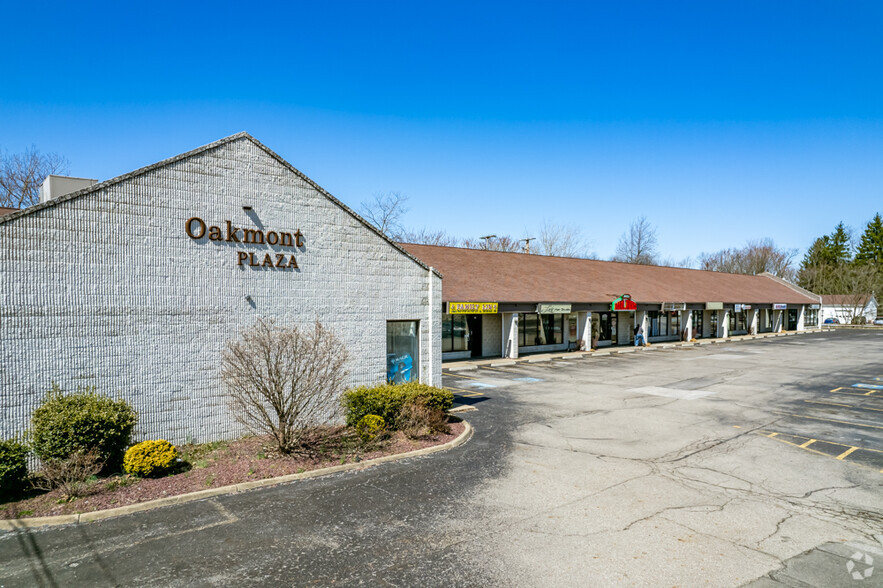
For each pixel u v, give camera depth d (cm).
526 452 1260
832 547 784
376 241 1545
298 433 1206
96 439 988
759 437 1400
